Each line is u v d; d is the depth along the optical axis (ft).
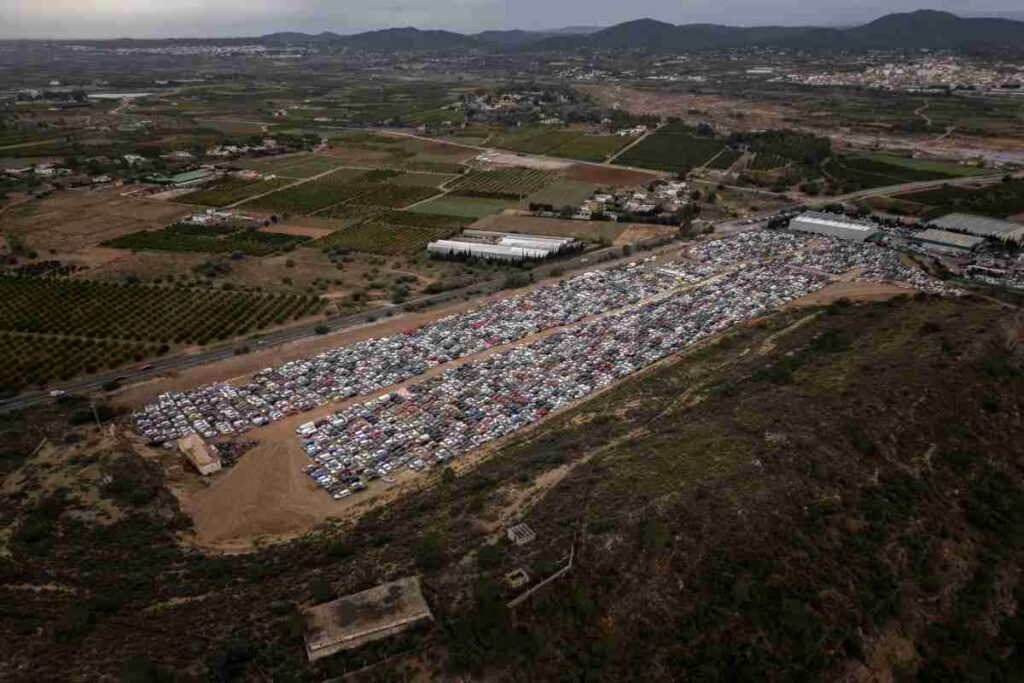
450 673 325.83
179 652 332.80
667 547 385.91
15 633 349.61
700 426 518.78
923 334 652.48
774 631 366.43
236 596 378.53
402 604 352.08
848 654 369.09
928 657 384.68
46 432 585.22
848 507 437.17
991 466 495.82
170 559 425.69
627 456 477.77
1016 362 602.44
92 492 492.13
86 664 323.98
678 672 347.15
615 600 363.97
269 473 517.96
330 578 383.04
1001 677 382.22
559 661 339.36
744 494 423.23
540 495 442.50
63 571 407.64
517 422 606.96
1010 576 430.61
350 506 501.56
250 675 319.88
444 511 444.55
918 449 491.72
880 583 402.11
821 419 506.07
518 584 358.02
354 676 320.70
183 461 561.02
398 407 637.71
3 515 460.55
